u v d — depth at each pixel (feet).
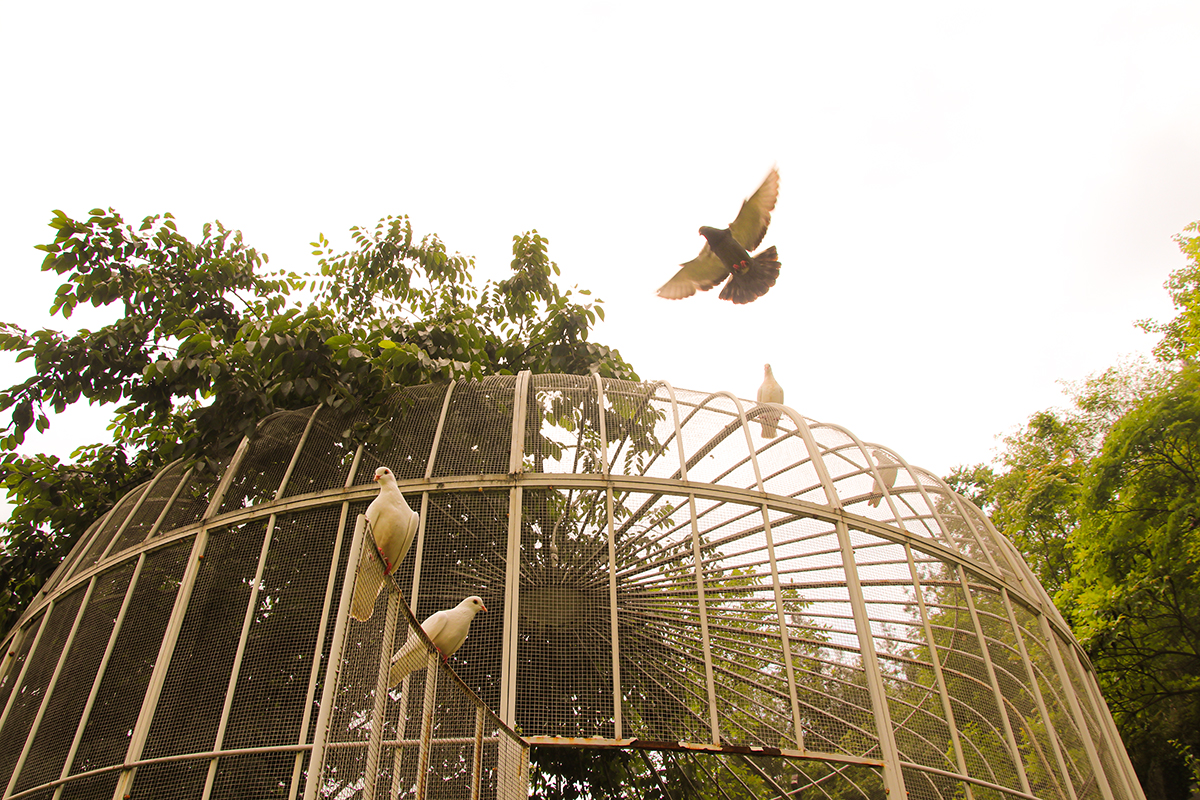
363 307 55.57
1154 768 54.80
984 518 39.37
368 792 13.32
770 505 30.17
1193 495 52.08
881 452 37.01
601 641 26.50
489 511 28.68
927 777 25.82
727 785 39.91
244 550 29.22
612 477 29.53
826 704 26.53
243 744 23.80
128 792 23.76
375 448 31.73
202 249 46.01
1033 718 29.84
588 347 49.80
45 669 30.94
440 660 18.15
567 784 38.68
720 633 27.96
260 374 34.71
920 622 29.45
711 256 23.08
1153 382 76.33
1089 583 59.36
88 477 45.44
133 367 40.60
